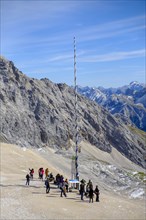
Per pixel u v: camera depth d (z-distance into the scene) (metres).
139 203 75.19
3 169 73.25
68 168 116.12
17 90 194.75
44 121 191.88
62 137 194.38
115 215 40.56
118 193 98.12
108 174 116.62
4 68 197.88
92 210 41.28
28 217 34.62
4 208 37.22
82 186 46.84
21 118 178.00
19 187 51.56
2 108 172.38
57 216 36.34
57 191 50.84
